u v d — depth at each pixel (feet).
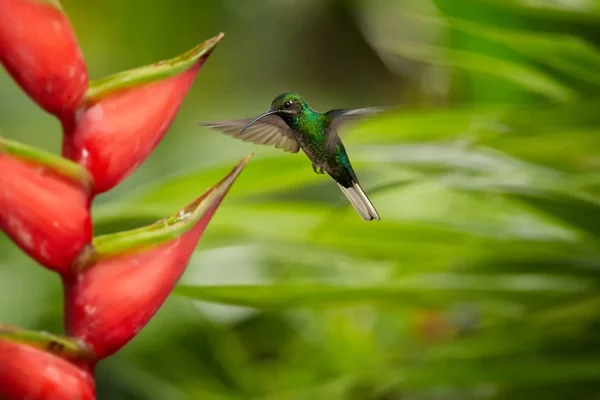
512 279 15.81
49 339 14.65
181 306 17.20
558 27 15.97
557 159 15.71
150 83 14.74
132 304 14.70
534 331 15.81
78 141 14.71
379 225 15.79
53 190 14.67
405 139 15.80
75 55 14.70
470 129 15.66
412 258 15.88
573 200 15.72
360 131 15.79
